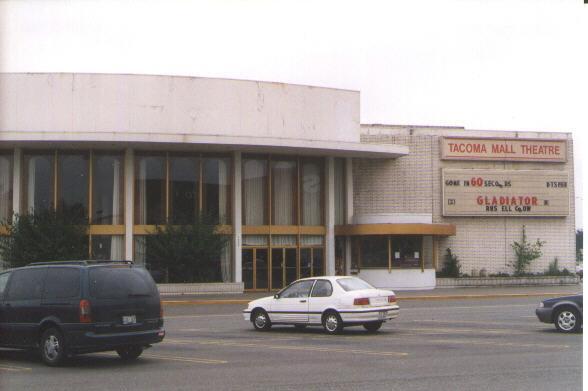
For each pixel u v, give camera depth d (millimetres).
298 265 43281
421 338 20422
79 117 39531
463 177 45750
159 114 40062
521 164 46781
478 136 46219
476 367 14961
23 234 38594
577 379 13531
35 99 39469
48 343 15648
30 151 40594
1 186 40625
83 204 40438
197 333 22594
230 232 41969
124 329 15703
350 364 15523
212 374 14391
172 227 40312
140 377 14109
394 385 13008
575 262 47281
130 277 16078
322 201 44312
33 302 15906
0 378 14109
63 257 38500
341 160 45469
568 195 47094
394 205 45344
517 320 25859
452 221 45812
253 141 39562
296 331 23016
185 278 40375
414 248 43312
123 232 40469
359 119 44000
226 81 41000
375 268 43156
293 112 42062
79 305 15344
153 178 41188
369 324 22250
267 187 42906
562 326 21234
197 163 41719
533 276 46094
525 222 46750
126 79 39844
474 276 45531
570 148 47250
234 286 40531
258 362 15977
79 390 12766
